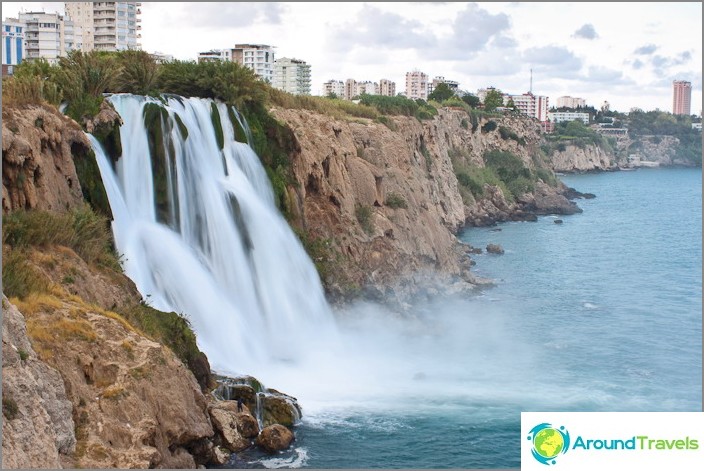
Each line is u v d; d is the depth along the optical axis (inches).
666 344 1847.9
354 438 1143.0
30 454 732.0
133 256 1316.4
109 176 1353.3
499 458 1099.9
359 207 2158.0
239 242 1621.6
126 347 957.2
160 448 910.4
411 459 1087.6
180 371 994.7
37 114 1195.9
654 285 2623.0
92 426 852.6
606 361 1676.9
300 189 1930.4
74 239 1133.7
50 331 916.0
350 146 2313.0
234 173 1713.8
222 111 1774.1
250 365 1409.9
